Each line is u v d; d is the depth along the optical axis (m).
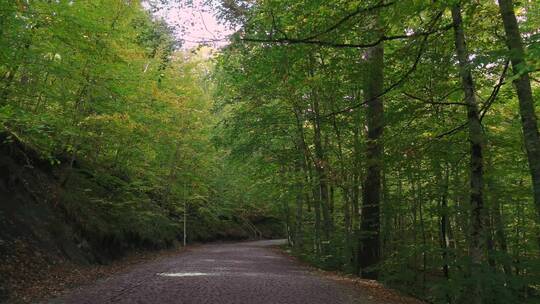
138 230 22.25
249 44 8.70
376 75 12.34
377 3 7.84
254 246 36.69
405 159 11.52
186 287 11.23
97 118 15.84
